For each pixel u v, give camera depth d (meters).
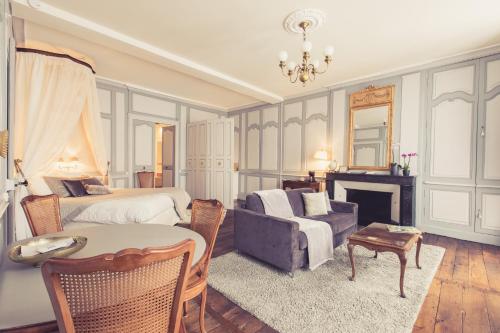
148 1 2.35
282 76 4.33
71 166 3.46
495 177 3.22
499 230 3.19
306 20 2.62
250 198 2.85
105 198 2.87
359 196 4.40
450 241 3.34
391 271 2.37
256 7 2.44
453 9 2.43
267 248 2.44
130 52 3.22
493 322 1.64
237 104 6.61
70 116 2.83
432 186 3.70
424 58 3.58
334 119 4.77
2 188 1.59
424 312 1.75
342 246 3.05
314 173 4.93
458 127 3.48
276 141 5.85
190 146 6.13
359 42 3.11
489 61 3.25
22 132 2.54
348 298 1.91
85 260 0.59
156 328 0.79
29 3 2.24
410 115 3.86
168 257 0.70
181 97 5.92
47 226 1.72
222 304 1.87
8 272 1.00
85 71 2.99
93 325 0.69
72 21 2.54
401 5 2.37
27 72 2.59
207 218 1.68
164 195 3.28
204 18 2.63
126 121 4.96
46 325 0.71
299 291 2.01
